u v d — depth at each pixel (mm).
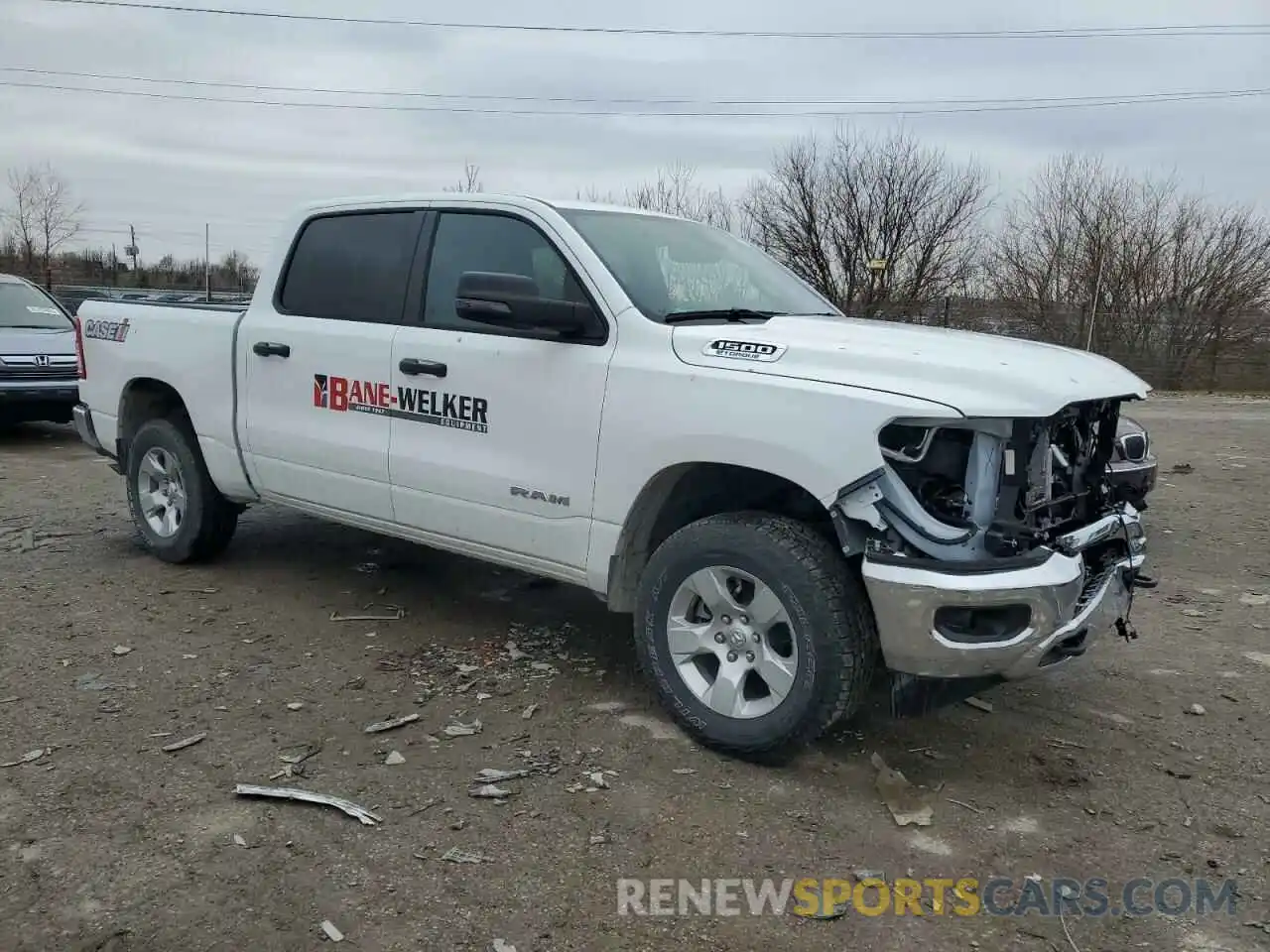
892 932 2771
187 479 5730
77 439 11227
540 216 4293
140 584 5594
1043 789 3574
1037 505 3361
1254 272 26172
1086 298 28531
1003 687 4492
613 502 3898
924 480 3375
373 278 4828
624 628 5113
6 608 5141
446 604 5414
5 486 8289
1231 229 26547
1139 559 3844
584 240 4156
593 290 4051
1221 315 25938
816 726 3471
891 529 3350
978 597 3170
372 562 6133
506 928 2730
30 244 37719
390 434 4633
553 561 4168
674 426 3678
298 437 5023
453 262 4547
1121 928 2814
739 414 3516
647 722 4008
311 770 3551
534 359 4105
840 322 4062
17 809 3230
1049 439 3404
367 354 4688
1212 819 3400
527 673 4477
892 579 3248
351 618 5141
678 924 2771
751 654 3629
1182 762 3814
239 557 6156
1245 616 5602
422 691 4258
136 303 6066
